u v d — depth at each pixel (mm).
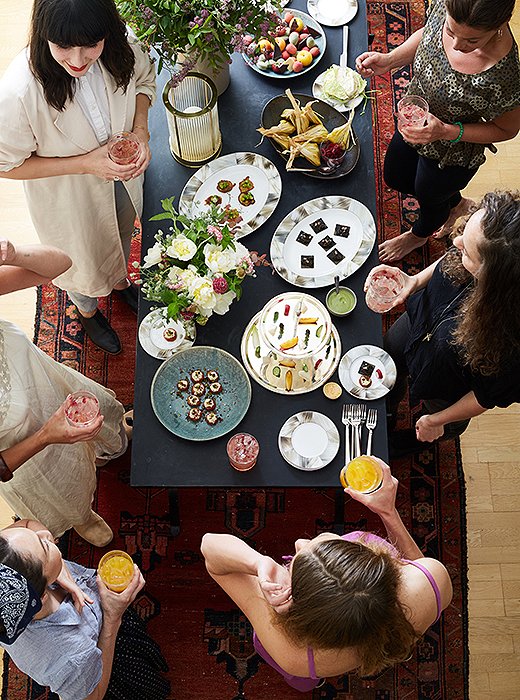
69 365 3389
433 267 2607
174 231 2514
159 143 2850
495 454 3242
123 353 3402
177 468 2477
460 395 2510
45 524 2783
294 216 2727
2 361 2186
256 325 2600
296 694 2912
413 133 2631
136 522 3131
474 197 3686
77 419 2271
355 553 1704
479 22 2221
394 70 3832
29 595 1737
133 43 2434
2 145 2354
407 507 3164
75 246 2871
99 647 2248
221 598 3031
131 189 2686
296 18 2918
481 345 2072
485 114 2633
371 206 2740
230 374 2566
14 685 2900
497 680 2945
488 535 3145
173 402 2545
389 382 2531
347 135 2727
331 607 1644
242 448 2436
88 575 2346
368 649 1697
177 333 2592
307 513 3143
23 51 2293
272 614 1923
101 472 3201
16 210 3615
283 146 2768
